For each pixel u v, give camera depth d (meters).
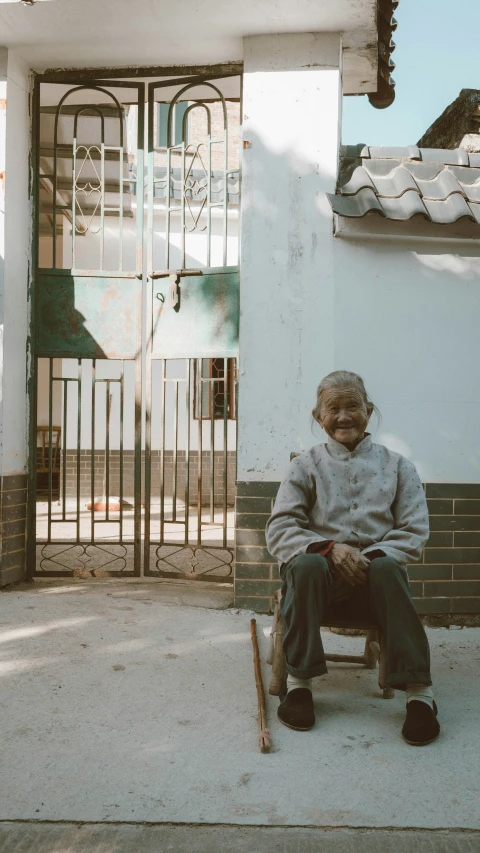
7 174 4.59
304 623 2.68
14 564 4.77
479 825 2.08
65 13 4.22
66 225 9.62
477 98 6.88
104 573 5.04
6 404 4.61
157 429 9.65
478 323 4.33
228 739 2.62
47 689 3.05
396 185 4.34
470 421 4.30
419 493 2.87
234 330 4.62
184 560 5.79
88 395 10.05
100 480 10.08
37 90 4.93
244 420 4.31
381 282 4.30
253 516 4.29
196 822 2.08
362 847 1.98
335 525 2.82
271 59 4.37
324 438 4.28
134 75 4.90
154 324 4.87
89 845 1.98
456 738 2.66
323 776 2.35
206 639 3.75
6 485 4.62
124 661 3.40
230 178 9.23
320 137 4.33
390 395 4.28
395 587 2.62
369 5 4.04
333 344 4.28
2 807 2.14
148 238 4.91
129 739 2.61
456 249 4.32
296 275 4.30
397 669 2.60
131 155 8.66
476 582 4.25
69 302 4.92
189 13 4.18
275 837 2.02
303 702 2.74
